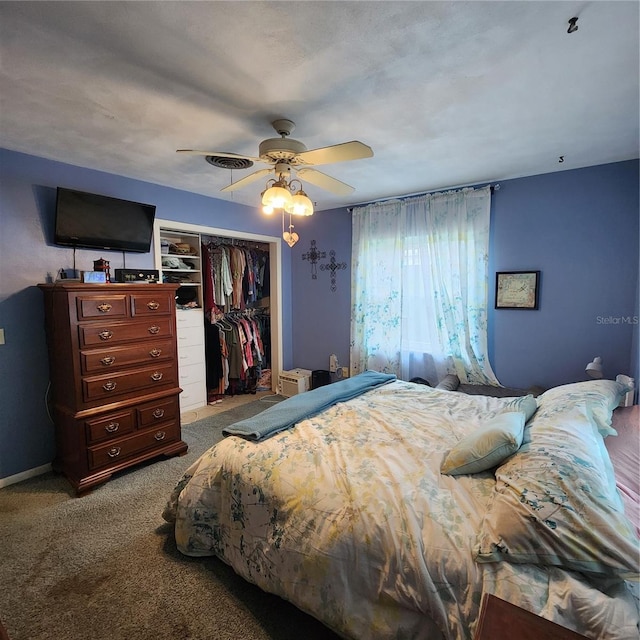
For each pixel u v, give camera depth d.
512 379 3.33
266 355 5.21
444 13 1.23
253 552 1.54
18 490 2.45
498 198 3.28
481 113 1.97
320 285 4.59
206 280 4.30
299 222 4.71
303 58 1.47
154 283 2.86
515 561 1.02
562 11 1.22
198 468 1.83
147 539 1.96
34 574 1.71
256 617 1.50
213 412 4.02
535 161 2.75
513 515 1.07
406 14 1.23
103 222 2.86
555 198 3.01
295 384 4.46
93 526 2.07
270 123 2.06
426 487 1.35
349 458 1.59
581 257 2.94
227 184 3.34
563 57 1.48
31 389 2.64
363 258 4.07
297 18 1.24
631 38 1.36
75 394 2.38
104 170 2.93
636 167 2.69
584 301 2.95
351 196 3.80
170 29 1.30
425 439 1.78
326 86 1.69
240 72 1.57
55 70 1.55
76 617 1.49
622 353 2.83
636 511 1.14
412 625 1.14
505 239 3.28
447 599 1.07
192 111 1.92
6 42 1.36
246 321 4.74
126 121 2.04
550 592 0.94
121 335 2.59
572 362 3.04
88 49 1.41
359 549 1.23
